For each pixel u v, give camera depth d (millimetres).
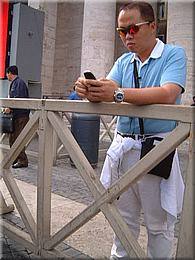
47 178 2301
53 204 3811
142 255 1752
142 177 1776
